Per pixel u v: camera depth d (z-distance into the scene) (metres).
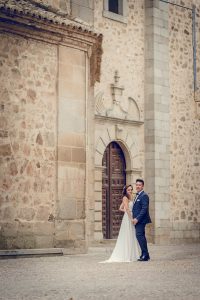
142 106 17.66
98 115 16.05
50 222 11.32
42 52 11.53
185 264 9.70
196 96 19.17
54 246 11.34
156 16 17.91
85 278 7.33
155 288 6.29
